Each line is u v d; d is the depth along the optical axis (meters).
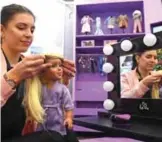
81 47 2.60
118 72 1.20
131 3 2.51
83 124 1.00
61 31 2.68
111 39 2.65
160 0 2.27
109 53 1.25
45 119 0.77
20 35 0.64
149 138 0.69
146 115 1.01
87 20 2.71
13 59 0.65
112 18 2.69
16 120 0.61
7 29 0.64
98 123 0.95
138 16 2.50
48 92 0.82
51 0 2.58
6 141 0.55
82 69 2.68
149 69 1.01
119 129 0.81
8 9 0.65
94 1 2.62
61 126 0.83
